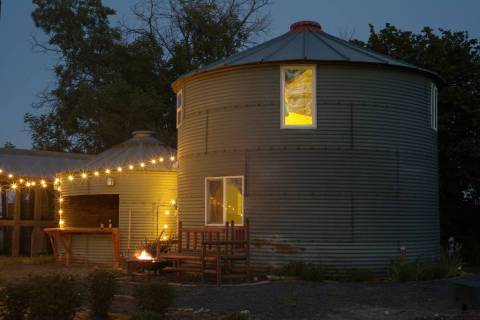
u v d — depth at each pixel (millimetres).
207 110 17891
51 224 25156
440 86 21703
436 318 10664
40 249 24781
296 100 16703
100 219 23422
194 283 15125
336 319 10625
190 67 38500
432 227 17891
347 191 16391
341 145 16516
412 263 16422
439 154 23688
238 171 17047
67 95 38625
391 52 25062
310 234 16266
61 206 22422
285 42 18297
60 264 21094
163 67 38969
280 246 16375
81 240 21297
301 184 16422
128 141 23203
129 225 20625
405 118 17234
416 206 17266
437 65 23641
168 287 10203
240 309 11438
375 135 16719
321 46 17688
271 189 16594
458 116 23625
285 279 15578
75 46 39719
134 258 17156
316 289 13992
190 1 39312
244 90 17172
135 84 38375
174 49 39094
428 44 24484
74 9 40312
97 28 40312
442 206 24500
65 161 27844
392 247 16594
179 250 17062
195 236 16812
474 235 24875
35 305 9258
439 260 17656
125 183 20828
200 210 17844
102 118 35438
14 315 9539
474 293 11453
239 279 15711
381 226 16516
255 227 16625
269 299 12555
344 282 15383
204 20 39031
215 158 17547
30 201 27219
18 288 9578
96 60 39875
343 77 16703
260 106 16922
